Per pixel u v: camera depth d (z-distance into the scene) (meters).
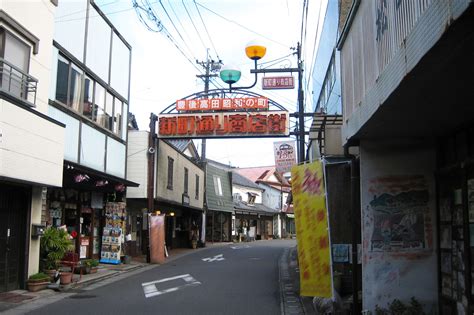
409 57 4.58
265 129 20.11
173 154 26.17
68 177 14.53
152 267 19.03
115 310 9.66
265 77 17.67
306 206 9.33
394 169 8.12
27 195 11.59
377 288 7.98
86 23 15.95
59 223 15.21
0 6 10.20
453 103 5.78
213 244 39.16
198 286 13.45
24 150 10.24
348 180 9.55
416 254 7.97
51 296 11.26
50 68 12.41
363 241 8.10
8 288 10.97
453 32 3.64
